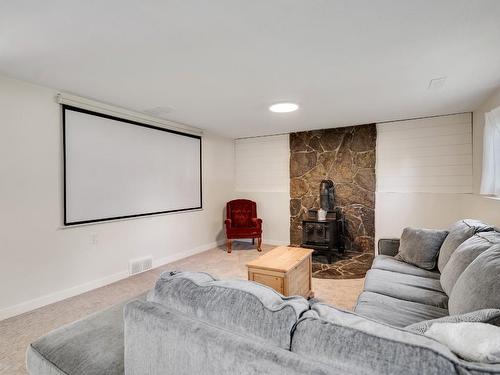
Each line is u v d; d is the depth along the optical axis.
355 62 2.30
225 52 2.12
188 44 2.00
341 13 1.65
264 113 3.89
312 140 5.14
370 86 2.86
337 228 4.66
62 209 3.01
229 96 3.15
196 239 4.89
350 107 3.62
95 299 2.99
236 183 5.89
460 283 1.58
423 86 2.86
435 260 2.52
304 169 5.23
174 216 4.45
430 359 0.67
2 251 2.57
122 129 3.63
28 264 2.74
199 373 0.89
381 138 4.59
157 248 4.14
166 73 2.50
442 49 2.08
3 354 2.03
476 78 2.65
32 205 2.77
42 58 2.20
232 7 1.58
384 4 1.56
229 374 0.82
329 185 4.85
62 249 3.01
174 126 4.43
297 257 2.80
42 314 2.65
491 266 1.38
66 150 3.03
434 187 4.25
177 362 0.94
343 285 3.35
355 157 4.79
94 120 3.30
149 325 1.02
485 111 3.39
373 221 4.67
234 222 5.35
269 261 2.68
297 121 4.40
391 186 4.54
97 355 1.28
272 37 1.91
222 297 0.99
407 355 0.68
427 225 4.31
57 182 2.97
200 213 4.99
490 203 2.96
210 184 5.26
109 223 3.49
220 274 3.79
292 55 2.18
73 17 1.66
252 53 2.14
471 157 3.99
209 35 1.88
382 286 2.11
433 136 4.23
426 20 1.72
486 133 3.05
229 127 4.82
